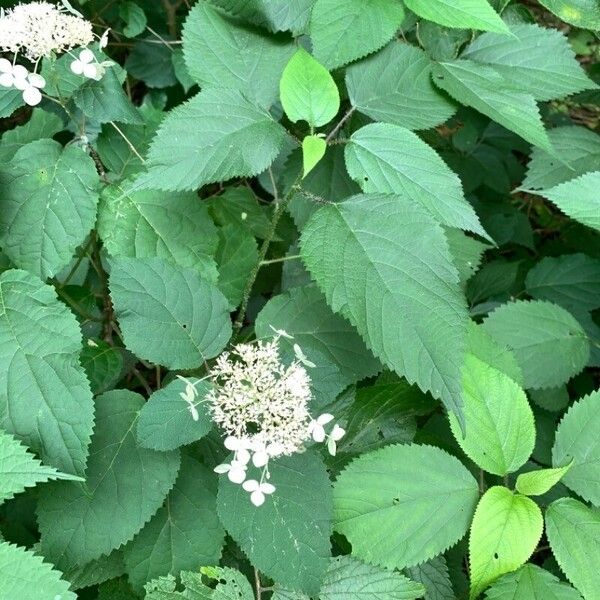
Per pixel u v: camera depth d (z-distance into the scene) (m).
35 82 0.51
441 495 0.52
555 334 0.66
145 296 0.50
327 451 0.60
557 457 0.55
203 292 0.51
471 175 0.87
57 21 0.51
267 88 0.59
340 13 0.57
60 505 0.49
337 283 0.50
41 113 0.64
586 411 0.55
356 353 0.57
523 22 0.66
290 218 0.74
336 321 0.58
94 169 0.54
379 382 0.64
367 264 0.50
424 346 0.48
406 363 0.48
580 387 0.76
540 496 0.59
